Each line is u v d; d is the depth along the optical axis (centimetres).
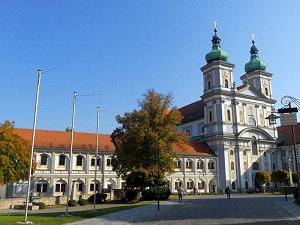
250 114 8506
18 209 3559
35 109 2395
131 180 4716
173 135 5275
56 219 2289
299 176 3203
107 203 4428
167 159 4978
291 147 8838
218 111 8056
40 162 5800
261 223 1975
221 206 3375
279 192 6831
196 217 2369
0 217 2306
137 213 2800
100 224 2091
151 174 4741
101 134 6944
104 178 6316
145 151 4894
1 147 3769
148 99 5388
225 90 8225
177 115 5356
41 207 3641
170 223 2069
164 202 4200
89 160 6234
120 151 5053
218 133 7919
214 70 8375
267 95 9288
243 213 2584
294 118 2761
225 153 7806
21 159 3956
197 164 7625
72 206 3912
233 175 7806
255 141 8356
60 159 5994
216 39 8769
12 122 4259
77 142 6350
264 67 9456
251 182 7981
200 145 8075
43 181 5753
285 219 2150
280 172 6494
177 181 7275
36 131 6281
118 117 5309
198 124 9044
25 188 5519
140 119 5159
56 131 6519
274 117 2877
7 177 3747
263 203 3697
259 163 8288
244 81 9100
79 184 6075
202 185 7581
